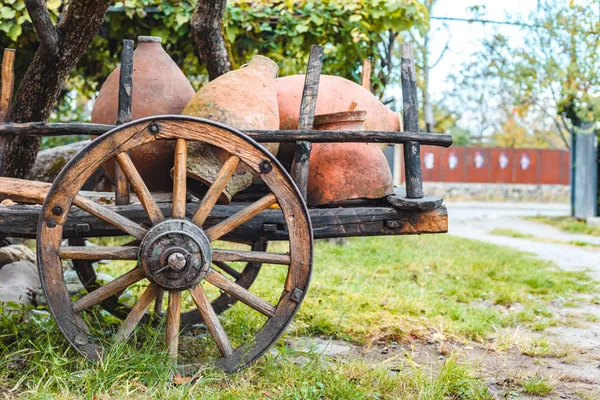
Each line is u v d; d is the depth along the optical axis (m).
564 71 13.52
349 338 4.55
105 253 3.17
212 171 3.38
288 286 3.32
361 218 3.53
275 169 3.24
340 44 8.67
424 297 5.94
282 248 9.16
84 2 4.41
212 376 3.24
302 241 3.29
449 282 7.01
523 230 15.09
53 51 4.59
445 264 8.21
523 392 3.56
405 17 8.13
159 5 7.70
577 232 14.55
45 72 4.73
